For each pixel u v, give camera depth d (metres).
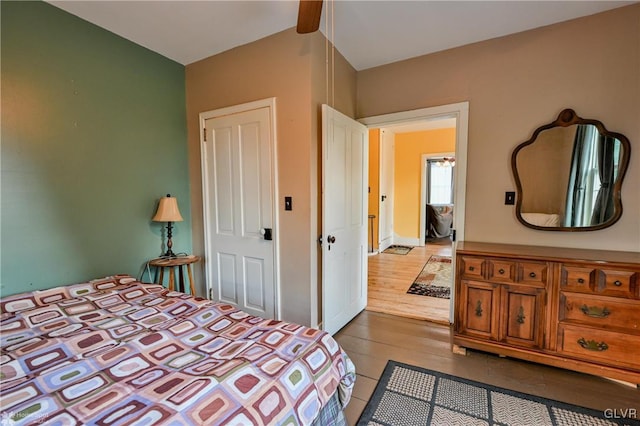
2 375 1.02
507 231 2.42
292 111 2.29
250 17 2.10
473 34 2.33
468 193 2.54
